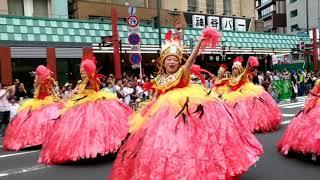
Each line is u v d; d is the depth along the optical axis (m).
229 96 9.94
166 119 4.27
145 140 4.23
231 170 4.20
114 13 18.17
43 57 18.66
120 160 4.41
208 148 4.16
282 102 20.44
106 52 21.73
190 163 4.00
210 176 4.05
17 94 13.35
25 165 7.30
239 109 9.64
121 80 14.74
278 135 9.41
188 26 29.47
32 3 23.19
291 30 60.56
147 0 28.81
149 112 4.51
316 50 31.27
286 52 32.38
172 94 4.49
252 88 10.27
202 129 4.24
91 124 6.96
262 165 6.35
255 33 31.05
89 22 22.28
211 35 4.24
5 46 17.59
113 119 7.12
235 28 32.44
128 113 7.47
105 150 6.83
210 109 4.41
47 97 9.34
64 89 13.40
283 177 5.65
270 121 10.07
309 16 56.81
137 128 4.48
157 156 4.05
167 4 29.39
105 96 7.46
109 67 23.69
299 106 17.61
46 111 9.10
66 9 24.22
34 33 19.89
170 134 4.15
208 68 27.70
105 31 22.53
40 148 8.92
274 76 22.66
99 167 6.69
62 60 19.31
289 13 61.28
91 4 25.66
